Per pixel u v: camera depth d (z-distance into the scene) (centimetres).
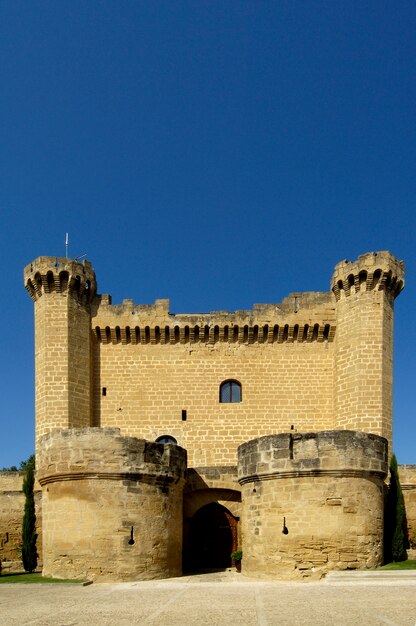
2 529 4194
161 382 4731
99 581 3012
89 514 3097
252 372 4734
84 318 4675
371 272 4434
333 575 2773
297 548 2958
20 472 4334
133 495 3152
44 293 4594
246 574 3150
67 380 4456
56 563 3102
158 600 2164
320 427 4634
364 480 3053
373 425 4275
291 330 4734
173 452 3341
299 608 1862
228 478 3816
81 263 4688
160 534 3197
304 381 4703
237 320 4756
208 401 4703
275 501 3053
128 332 4756
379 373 4347
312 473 3003
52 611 1944
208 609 1895
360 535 2977
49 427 4369
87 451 3148
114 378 4738
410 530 3994
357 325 4447
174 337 4772
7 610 1997
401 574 2744
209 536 4538
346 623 1573
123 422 4675
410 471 4081
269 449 3097
